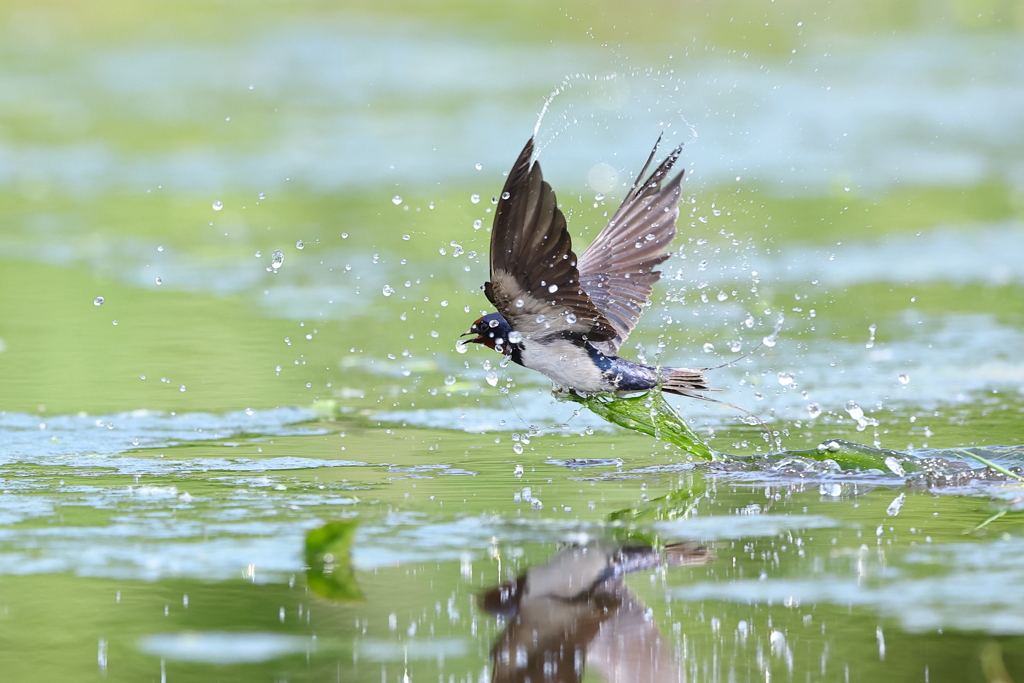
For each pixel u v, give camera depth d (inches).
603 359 391.9
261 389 517.7
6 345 583.8
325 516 346.0
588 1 1573.6
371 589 290.7
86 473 395.9
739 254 759.1
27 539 325.4
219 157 1021.8
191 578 297.4
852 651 255.6
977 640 258.8
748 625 268.2
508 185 349.1
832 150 1022.4
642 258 435.5
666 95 1218.6
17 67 1371.8
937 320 618.8
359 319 645.9
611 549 316.5
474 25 1572.3
